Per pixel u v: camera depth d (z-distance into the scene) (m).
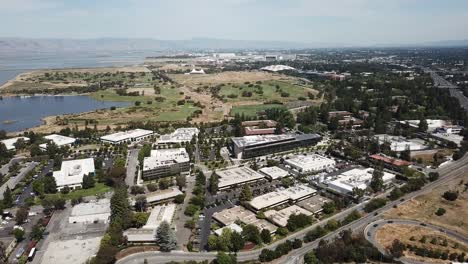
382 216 182.25
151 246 155.88
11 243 154.50
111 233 155.25
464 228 169.25
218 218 178.00
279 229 165.88
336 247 144.38
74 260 145.25
